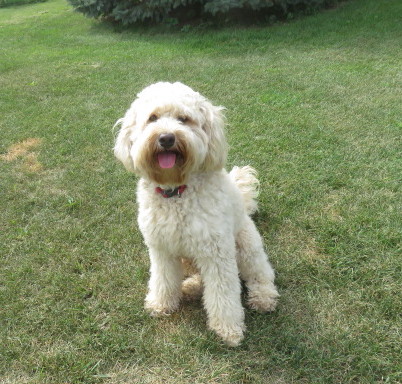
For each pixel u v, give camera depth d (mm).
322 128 2045
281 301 1171
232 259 1045
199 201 983
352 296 1149
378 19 3762
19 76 3191
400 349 996
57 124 2303
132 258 1357
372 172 1663
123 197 1646
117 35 4340
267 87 2615
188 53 3480
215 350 1045
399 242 1307
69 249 1396
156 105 953
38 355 1046
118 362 1029
